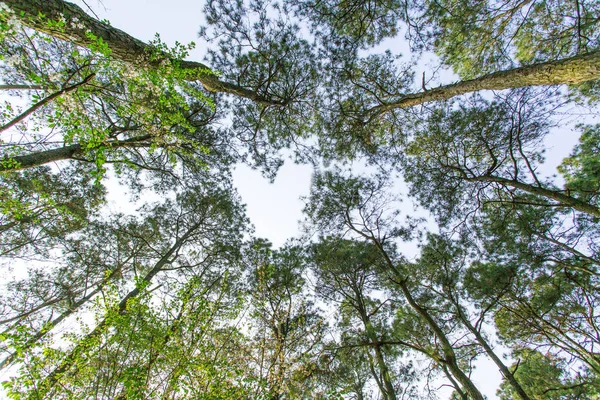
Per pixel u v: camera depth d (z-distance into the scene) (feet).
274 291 20.16
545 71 12.89
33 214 19.83
